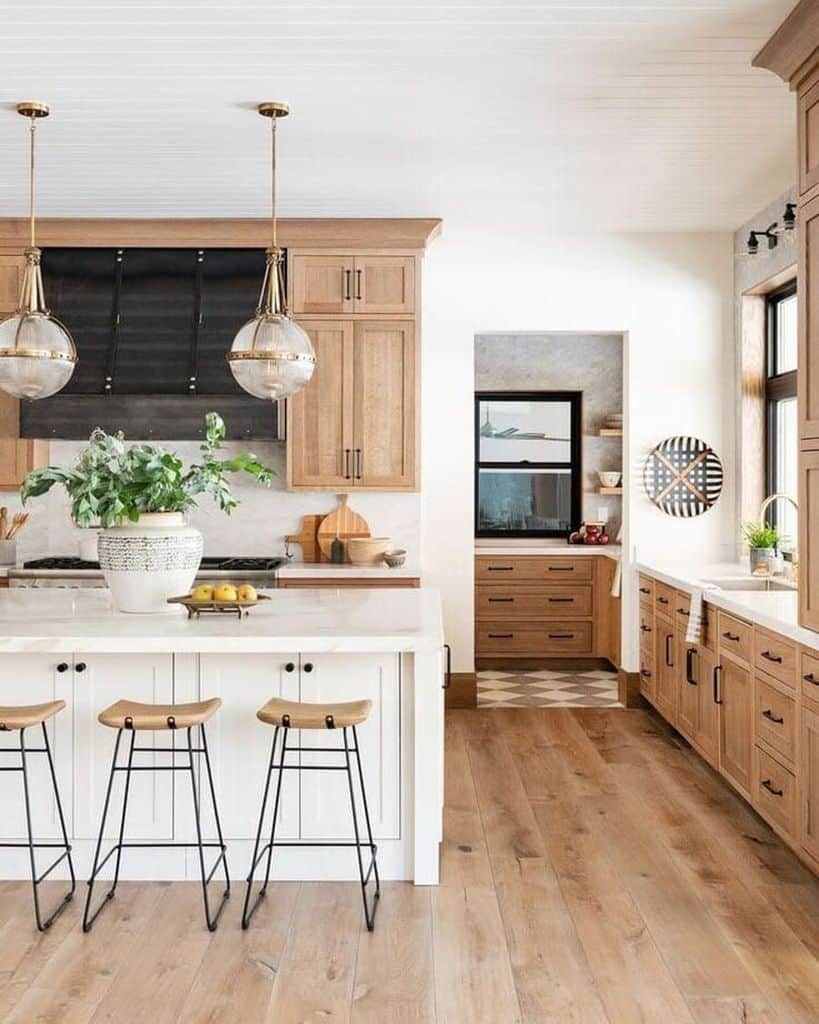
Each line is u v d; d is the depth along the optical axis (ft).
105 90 12.78
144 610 12.65
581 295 20.68
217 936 10.32
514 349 27.35
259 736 11.88
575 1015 8.77
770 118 13.87
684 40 11.39
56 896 11.36
